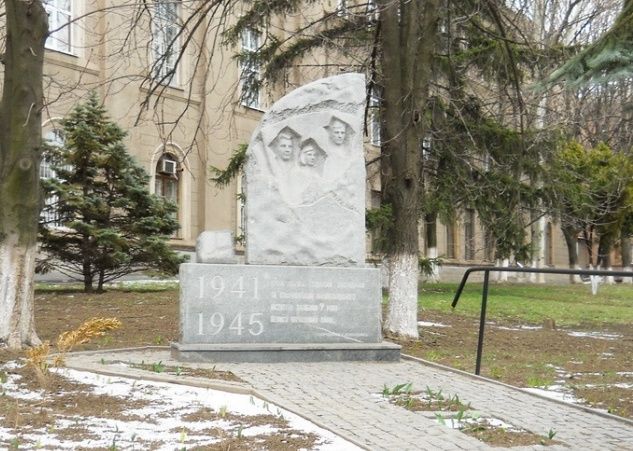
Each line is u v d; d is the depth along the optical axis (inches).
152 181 1112.8
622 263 1934.1
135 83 1066.1
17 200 401.1
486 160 843.4
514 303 900.0
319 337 415.2
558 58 673.6
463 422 278.2
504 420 284.7
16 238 400.8
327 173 437.1
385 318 561.6
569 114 932.6
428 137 764.0
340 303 420.5
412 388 339.0
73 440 232.8
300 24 1057.5
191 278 396.8
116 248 790.5
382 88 548.7
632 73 343.9
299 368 380.8
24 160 399.9
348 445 240.8
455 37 757.3
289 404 293.1
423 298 916.0
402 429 261.9
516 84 637.3
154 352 418.3
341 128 442.3
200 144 1189.7
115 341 464.4
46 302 692.1
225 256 409.7
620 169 1115.9
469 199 866.8
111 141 811.4
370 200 987.3
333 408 290.0
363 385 340.5
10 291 396.8
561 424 281.7
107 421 259.6
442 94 747.4
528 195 862.5
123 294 802.2
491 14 655.1
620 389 368.5
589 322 718.5
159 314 621.0
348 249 433.1
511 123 832.3
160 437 241.8
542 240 1706.4
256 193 422.9
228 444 234.1
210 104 1168.2
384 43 527.5
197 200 1200.2
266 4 717.3
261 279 408.2
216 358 388.8
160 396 302.4
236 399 304.8
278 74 777.6
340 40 751.7
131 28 560.1
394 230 524.4
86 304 685.9
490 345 531.5
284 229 424.2
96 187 813.2
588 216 1005.8
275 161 429.7
